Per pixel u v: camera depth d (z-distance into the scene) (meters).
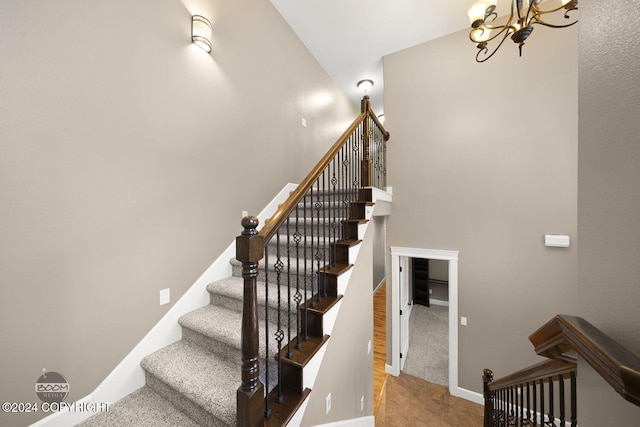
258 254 1.01
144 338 1.57
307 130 3.49
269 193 2.77
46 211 1.19
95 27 1.36
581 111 0.57
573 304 2.52
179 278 1.80
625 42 0.48
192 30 1.91
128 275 1.51
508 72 2.79
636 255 0.46
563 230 2.55
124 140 1.49
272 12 2.78
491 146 2.88
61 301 1.23
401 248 3.42
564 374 0.89
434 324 5.16
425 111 3.25
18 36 1.10
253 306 1.00
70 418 1.23
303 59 3.38
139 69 1.57
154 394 1.46
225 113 2.21
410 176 3.36
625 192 0.48
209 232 2.05
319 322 1.48
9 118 1.08
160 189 1.69
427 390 3.17
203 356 1.55
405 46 3.35
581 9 0.58
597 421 0.53
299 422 1.19
